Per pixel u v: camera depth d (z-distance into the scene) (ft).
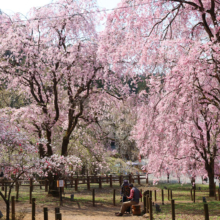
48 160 42.83
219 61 32.76
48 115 62.03
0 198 57.77
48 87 66.33
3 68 58.85
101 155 88.99
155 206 45.91
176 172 60.34
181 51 35.73
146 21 41.91
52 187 61.46
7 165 35.60
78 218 40.78
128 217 40.47
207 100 38.27
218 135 53.26
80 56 58.18
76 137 80.43
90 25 60.03
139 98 42.93
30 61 57.36
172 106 37.06
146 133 42.39
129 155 107.65
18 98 85.71
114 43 42.88
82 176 96.12
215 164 67.31
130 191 42.88
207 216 24.98
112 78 59.26
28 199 57.26
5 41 57.16
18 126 38.75
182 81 34.01
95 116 69.21
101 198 66.28
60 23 58.70
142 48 38.60
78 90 63.62
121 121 96.53
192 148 56.34
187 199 60.18
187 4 43.29
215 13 42.37
